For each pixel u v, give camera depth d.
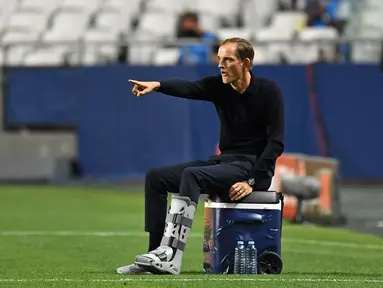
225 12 79.44
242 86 24.88
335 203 48.03
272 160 24.62
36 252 33.47
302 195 46.19
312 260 32.41
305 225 46.62
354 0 77.56
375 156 63.81
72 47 73.69
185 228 24.12
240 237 24.58
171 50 72.81
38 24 80.81
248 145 25.09
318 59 68.62
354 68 63.56
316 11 76.69
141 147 65.06
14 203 55.16
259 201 24.56
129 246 35.91
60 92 65.88
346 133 63.69
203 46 68.88
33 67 65.94
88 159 66.25
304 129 63.81
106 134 65.56
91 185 65.81
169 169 24.86
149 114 64.81
